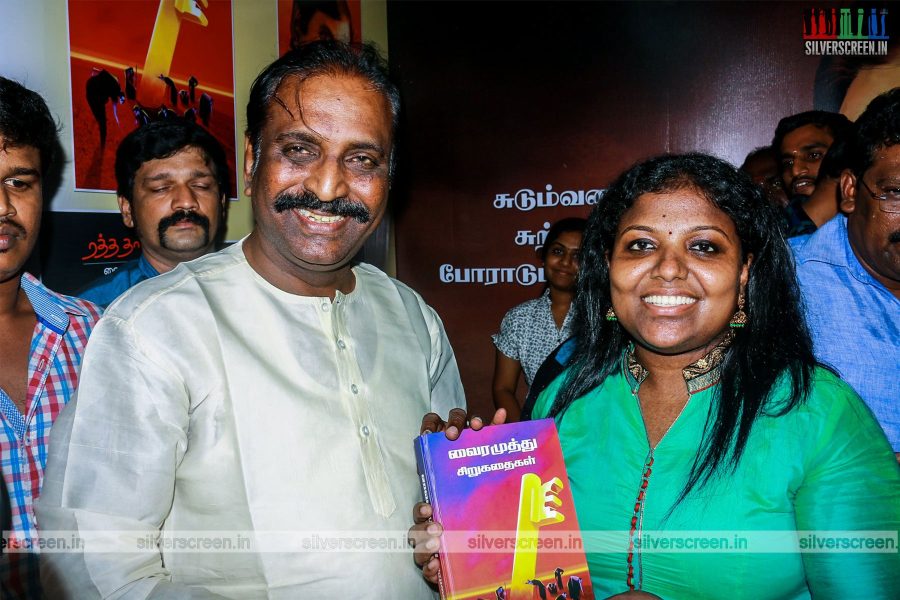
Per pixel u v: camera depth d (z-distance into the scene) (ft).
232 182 11.25
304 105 4.33
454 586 4.24
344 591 4.29
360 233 4.55
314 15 13.23
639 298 4.39
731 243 4.29
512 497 4.42
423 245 16.29
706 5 14.15
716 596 4.16
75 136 8.59
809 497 4.08
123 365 4.11
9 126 5.11
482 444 4.47
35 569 4.36
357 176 4.45
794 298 4.58
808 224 9.68
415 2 15.79
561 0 15.03
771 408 4.25
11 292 5.59
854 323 6.36
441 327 5.85
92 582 3.84
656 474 4.44
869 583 3.90
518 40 15.35
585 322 5.16
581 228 11.55
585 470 4.81
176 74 10.09
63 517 3.91
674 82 14.47
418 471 4.60
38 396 5.52
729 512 4.16
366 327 5.03
